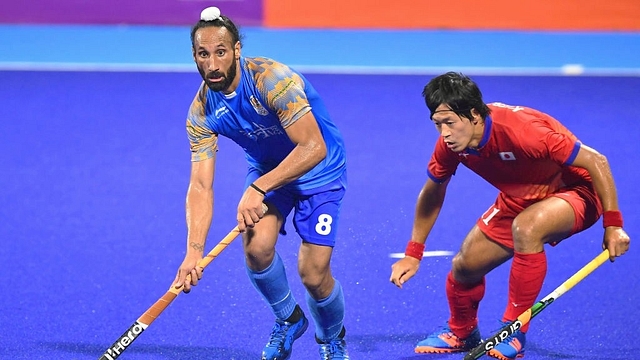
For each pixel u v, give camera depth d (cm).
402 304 1989
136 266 2205
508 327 1513
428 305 1986
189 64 4466
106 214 2569
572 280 1545
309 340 1827
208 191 1585
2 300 1995
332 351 1686
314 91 1611
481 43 4928
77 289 2064
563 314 1933
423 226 1711
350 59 4569
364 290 2056
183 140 3306
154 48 4747
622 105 3794
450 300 1733
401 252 2283
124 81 4147
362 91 3984
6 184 2817
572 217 1570
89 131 3403
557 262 2220
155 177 2905
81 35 4991
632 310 1958
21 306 1966
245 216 1475
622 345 1794
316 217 1595
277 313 1645
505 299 2020
